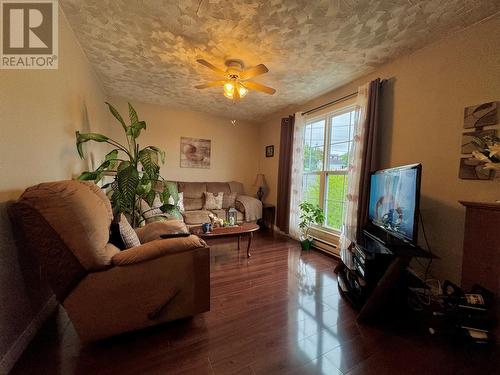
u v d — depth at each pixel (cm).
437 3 163
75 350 131
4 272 117
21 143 135
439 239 200
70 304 123
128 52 242
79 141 216
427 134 210
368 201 249
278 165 469
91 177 221
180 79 312
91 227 126
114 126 397
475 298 145
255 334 150
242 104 411
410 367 127
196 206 436
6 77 124
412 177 169
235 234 283
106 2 172
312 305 186
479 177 174
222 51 234
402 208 181
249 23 191
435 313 168
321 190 354
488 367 127
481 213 153
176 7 175
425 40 205
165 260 143
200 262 154
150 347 135
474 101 179
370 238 216
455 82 191
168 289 144
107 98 382
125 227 182
